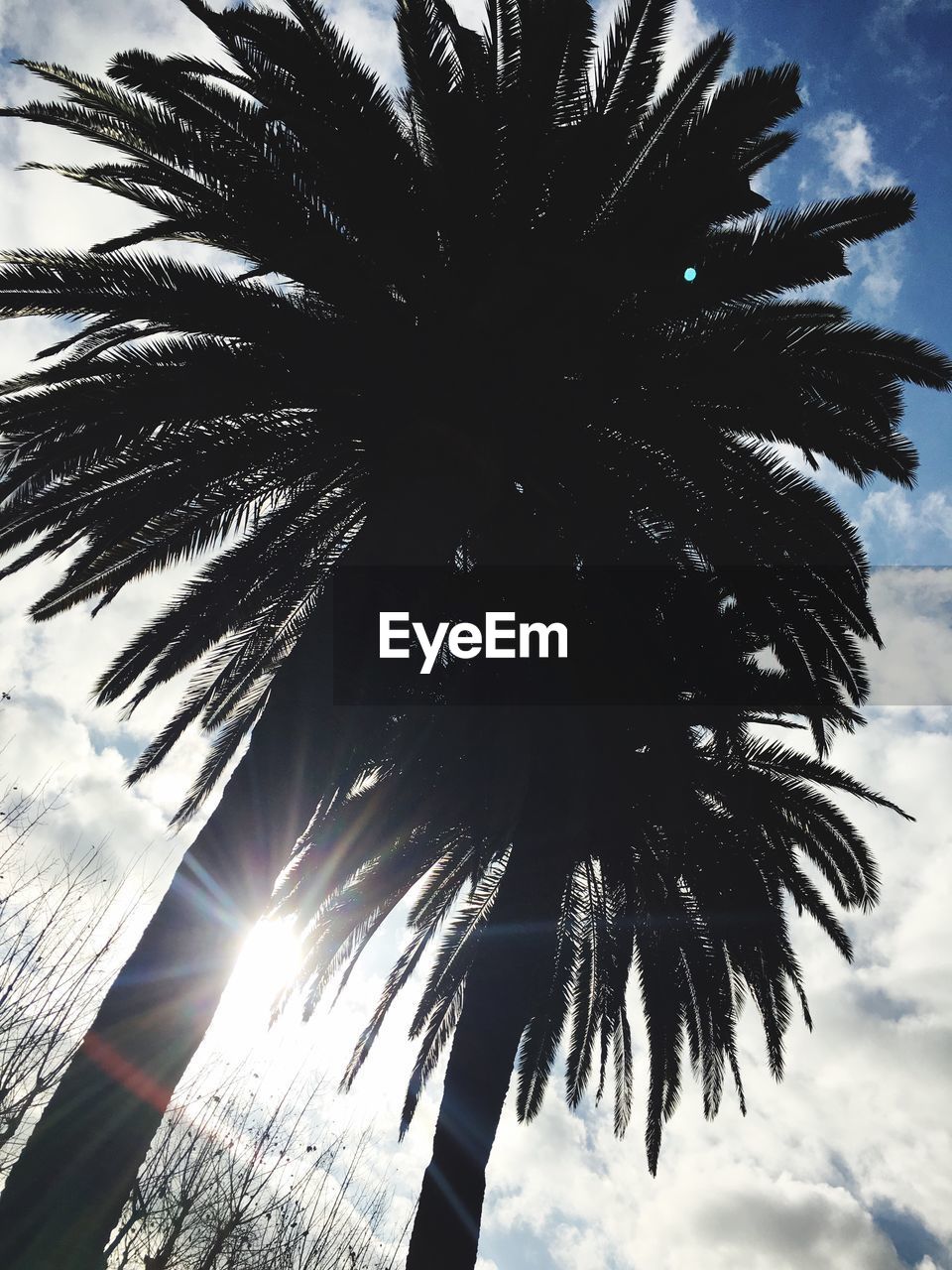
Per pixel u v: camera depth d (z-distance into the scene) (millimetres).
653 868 12164
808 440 8406
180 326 8094
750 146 8742
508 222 8344
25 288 7680
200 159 8109
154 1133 6461
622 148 8039
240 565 9094
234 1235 15227
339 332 8375
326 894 12094
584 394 8469
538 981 13117
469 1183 9289
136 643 9297
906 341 8016
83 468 8461
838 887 13016
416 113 9602
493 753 10211
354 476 9766
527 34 7828
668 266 7762
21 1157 6121
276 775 7695
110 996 6781
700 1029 13953
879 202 7832
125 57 7996
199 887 7270
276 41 7773
